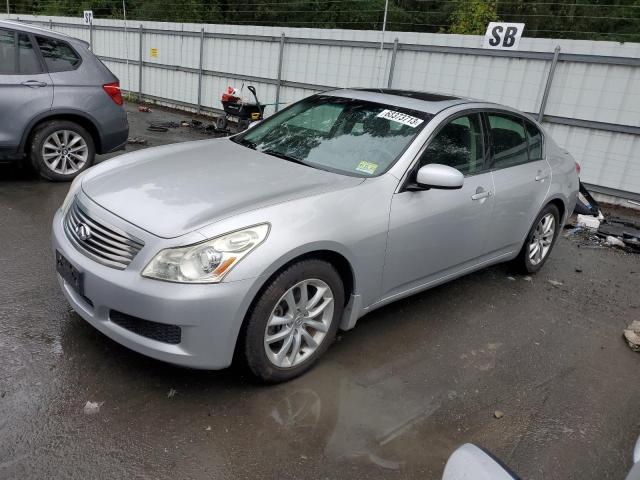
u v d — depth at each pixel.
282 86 12.06
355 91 4.36
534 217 4.69
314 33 11.12
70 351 3.13
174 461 2.44
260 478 2.40
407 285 3.66
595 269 5.52
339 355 3.40
